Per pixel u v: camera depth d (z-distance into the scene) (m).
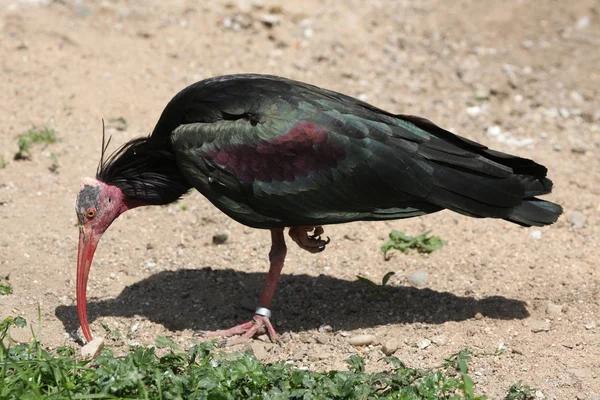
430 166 8.50
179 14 15.04
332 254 10.32
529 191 8.70
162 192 9.12
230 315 9.24
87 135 12.12
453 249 10.36
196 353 7.65
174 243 10.49
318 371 8.10
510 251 10.30
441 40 15.18
